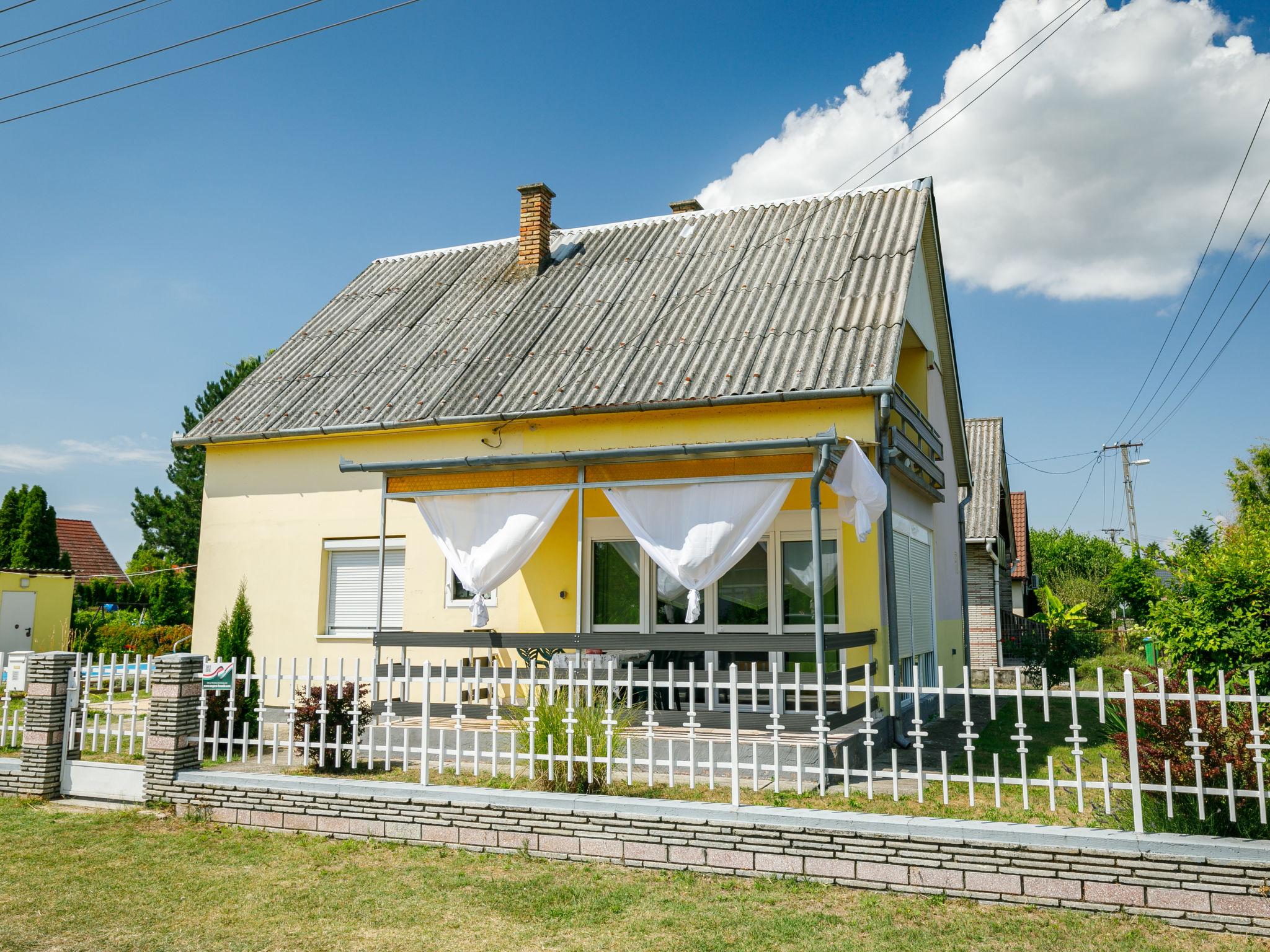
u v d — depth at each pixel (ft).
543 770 25.64
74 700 30.66
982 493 75.25
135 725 29.73
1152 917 17.88
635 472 31.19
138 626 85.05
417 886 20.79
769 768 23.97
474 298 52.13
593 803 22.48
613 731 24.64
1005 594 90.79
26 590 90.17
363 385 46.37
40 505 113.70
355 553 45.19
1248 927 17.15
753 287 43.91
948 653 53.52
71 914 19.33
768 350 38.55
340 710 29.45
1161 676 19.54
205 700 29.68
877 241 44.06
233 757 31.42
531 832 22.93
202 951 17.35
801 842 20.65
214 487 47.60
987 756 33.91
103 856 23.43
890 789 24.56
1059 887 18.62
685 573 29.78
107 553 146.51
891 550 34.99
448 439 42.27
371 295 56.39
